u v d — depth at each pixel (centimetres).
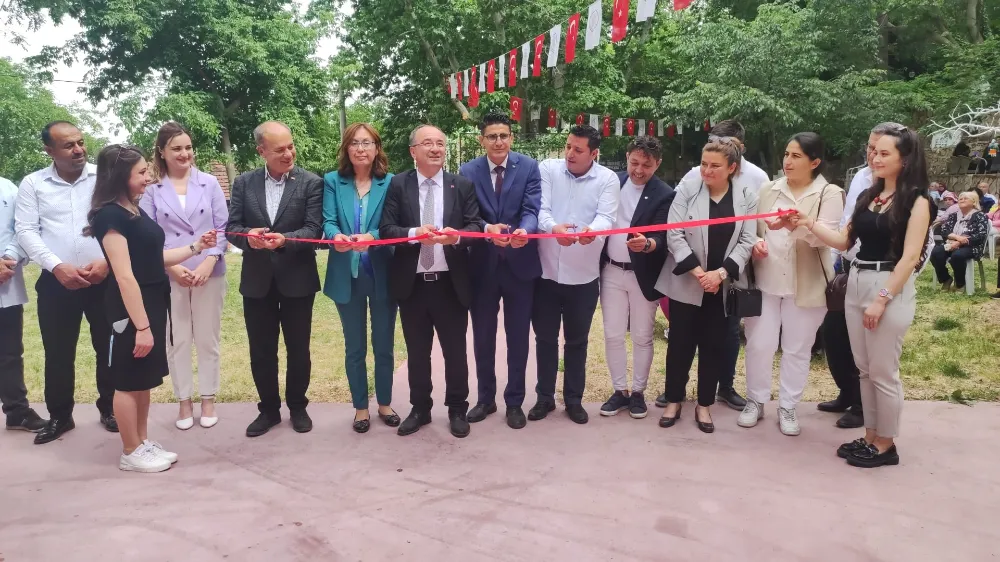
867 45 1458
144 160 297
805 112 1401
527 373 471
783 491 279
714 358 346
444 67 1620
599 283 376
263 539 243
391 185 340
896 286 284
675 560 227
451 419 353
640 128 1552
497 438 343
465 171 365
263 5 1730
